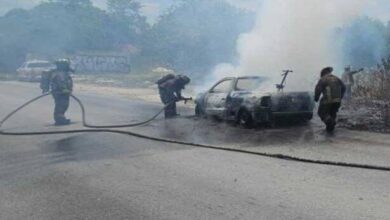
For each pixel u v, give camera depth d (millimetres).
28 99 20688
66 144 9602
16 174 7000
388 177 6430
